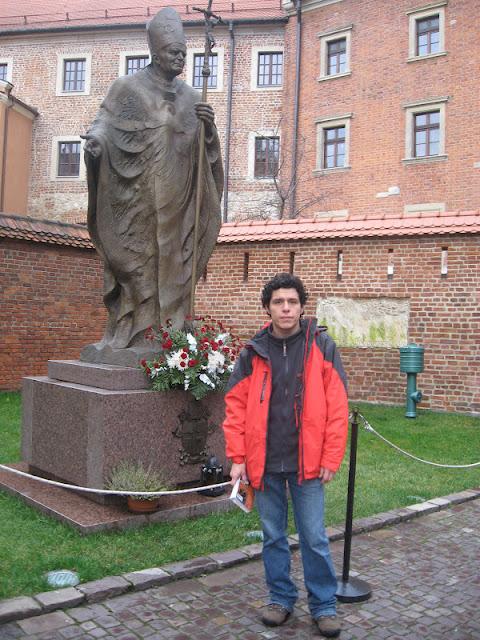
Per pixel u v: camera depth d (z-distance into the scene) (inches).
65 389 219.9
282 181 1123.9
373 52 1036.5
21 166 1237.7
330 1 1082.1
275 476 136.9
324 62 1091.3
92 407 206.5
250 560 173.6
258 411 133.6
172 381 212.4
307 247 486.3
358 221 476.7
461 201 951.0
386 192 1010.1
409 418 413.4
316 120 1086.4
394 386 457.1
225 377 227.0
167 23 230.4
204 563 166.6
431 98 978.1
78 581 152.9
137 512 193.8
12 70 1284.4
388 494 245.4
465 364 436.8
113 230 232.2
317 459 131.2
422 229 449.4
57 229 507.8
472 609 152.4
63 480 225.6
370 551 189.9
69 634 132.3
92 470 206.2
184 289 237.9
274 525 139.9
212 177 245.1
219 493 216.1
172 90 235.8
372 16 1040.8
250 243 505.0
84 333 521.3
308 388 132.3
